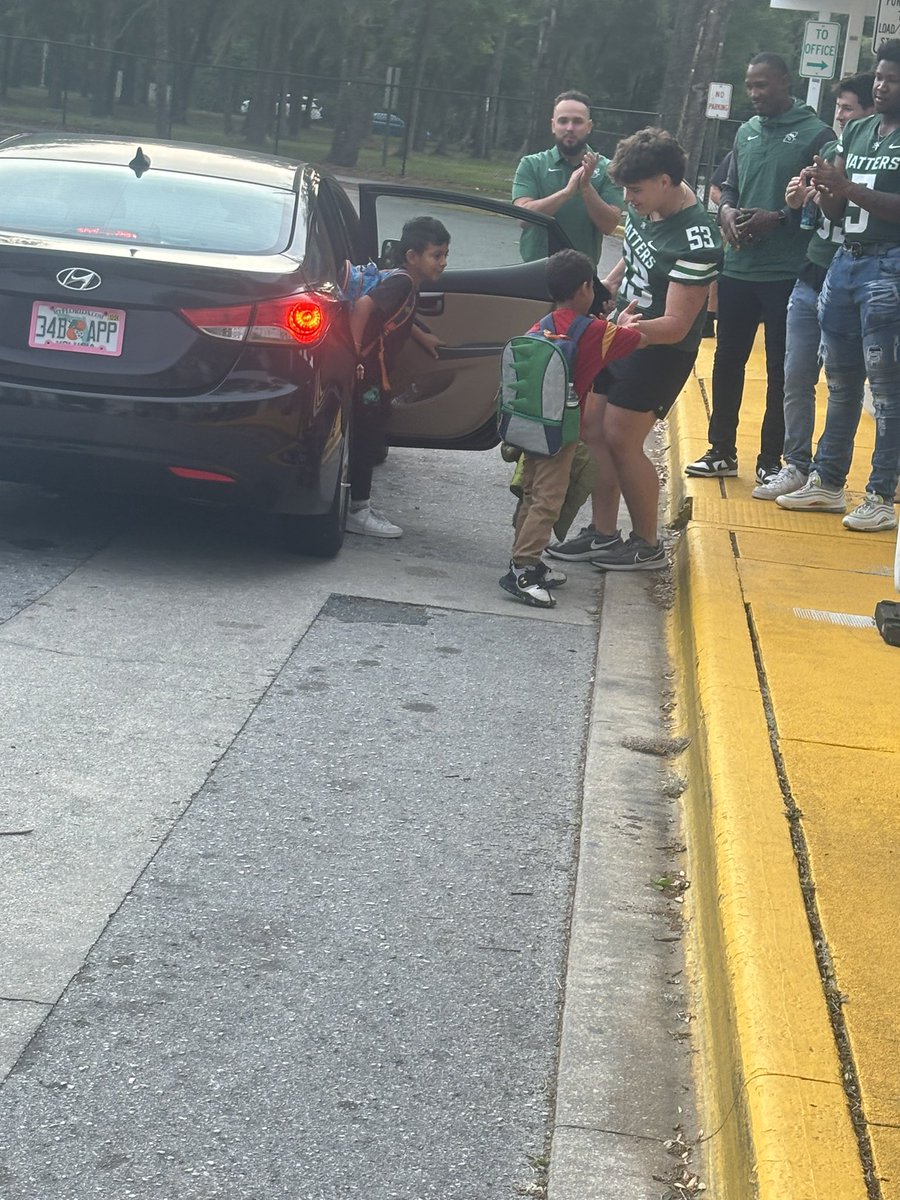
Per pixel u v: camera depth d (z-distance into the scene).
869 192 6.53
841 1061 2.84
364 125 43.12
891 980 3.16
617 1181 2.80
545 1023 3.31
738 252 7.73
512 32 66.38
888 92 6.56
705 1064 3.14
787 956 3.21
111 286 5.93
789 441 7.71
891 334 6.81
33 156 6.78
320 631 5.85
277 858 3.97
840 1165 2.54
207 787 4.36
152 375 5.96
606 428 6.86
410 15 52.72
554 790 4.57
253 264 6.14
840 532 7.16
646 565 7.08
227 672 5.30
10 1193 2.66
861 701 4.90
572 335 6.18
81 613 5.77
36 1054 3.06
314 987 3.38
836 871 3.65
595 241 9.02
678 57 32.88
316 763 4.61
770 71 7.49
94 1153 2.78
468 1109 2.99
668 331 6.45
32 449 6.02
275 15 49.72
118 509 7.33
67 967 3.38
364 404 6.99
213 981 3.37
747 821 3.87
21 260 5.95
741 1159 2.67
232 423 6.01
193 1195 2.69
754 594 6.02
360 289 6.80
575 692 5.44
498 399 6.54
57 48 46.34
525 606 6.41
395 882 3.90
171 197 6.56
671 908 3.86
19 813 4.10
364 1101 2.99
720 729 4.53
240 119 48.28
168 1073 3.03
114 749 4.57
